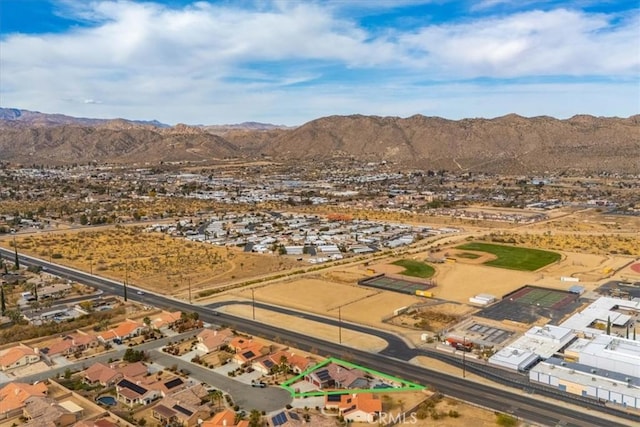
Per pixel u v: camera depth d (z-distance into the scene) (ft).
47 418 315.99
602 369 374.43
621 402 338.75
